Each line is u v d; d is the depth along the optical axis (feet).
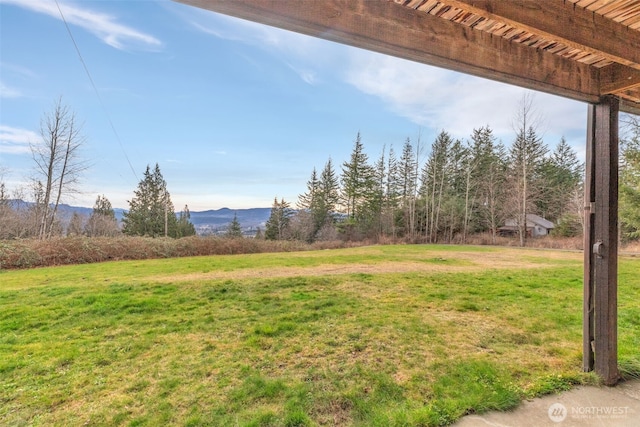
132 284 19.24
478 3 4.08
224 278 21.43
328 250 48.39
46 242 30.96
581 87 6.89
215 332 11.45
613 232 7.38
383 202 85.46
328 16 4.26
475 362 8.75
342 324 12.17
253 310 14.12
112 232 66.03
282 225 82.89
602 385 7.20
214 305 14.88
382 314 13.38
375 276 22.12
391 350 9.75
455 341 10.43
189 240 40.81
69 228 59.72
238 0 3.75
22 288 18.40
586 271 7.80
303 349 9.91
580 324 12.13
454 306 14.60
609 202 7.31
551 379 7.50
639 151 34.42
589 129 7.70
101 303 14.96
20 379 8.14
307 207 87.51
